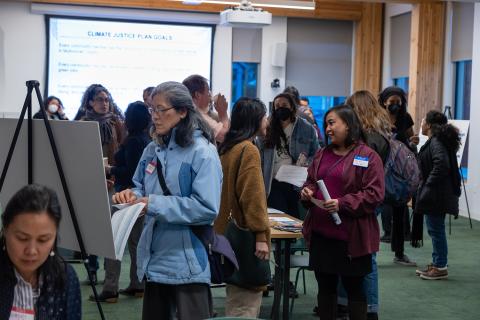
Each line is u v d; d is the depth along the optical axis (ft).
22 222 5.30
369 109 13.51
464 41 30.19
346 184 10.98
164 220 8.09
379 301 15.83
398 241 19.56
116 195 8.33
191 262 8.27
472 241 23.65
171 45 36.14
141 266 8.45
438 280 17.88
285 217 13.44
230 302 10.77
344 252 10.91
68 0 34.24
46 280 5.69
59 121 7.36
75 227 7.51
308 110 22.98
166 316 8.72
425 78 31.35
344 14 37.04
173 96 8.25
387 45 37.11
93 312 14.39
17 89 34.58
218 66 36.78
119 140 17.08
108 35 35.40
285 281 12.58
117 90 35.78
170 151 8.39
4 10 34.17
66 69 35.12
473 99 28.86
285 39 37.40
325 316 11.40
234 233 10.40
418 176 15.78
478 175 28.55
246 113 10.41
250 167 10.12
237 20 25.38
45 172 7.61
